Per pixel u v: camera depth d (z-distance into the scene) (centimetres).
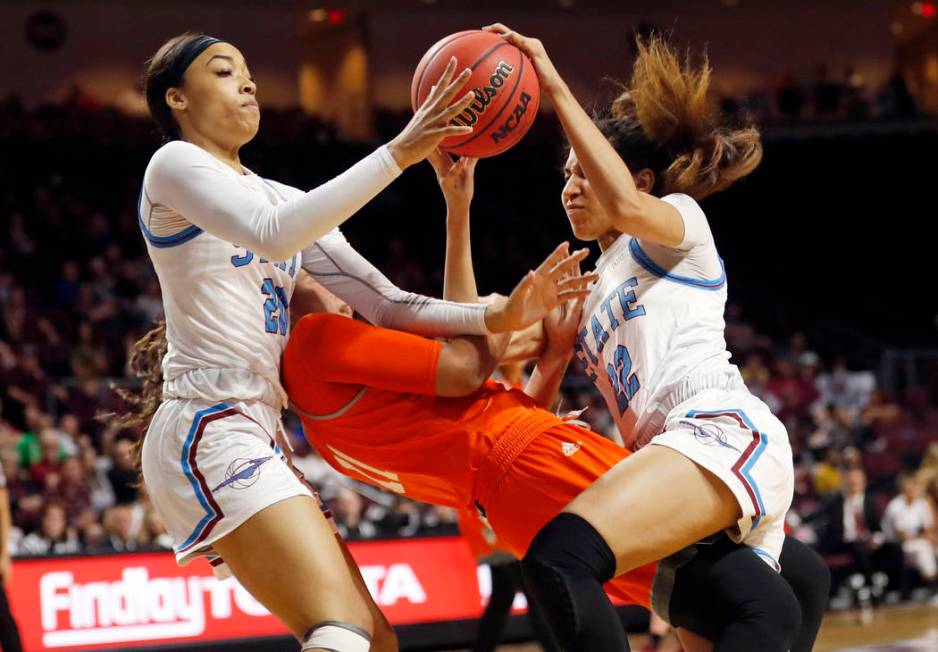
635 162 266
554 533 222
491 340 249
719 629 227
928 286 1669
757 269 1678
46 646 520
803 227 1716
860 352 1480
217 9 1745
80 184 1485
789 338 1522
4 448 772
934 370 1259
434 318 251
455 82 226
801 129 1736
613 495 223
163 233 242
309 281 273
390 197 1636
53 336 1110
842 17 1870
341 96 1792
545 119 1803
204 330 242
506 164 1755
